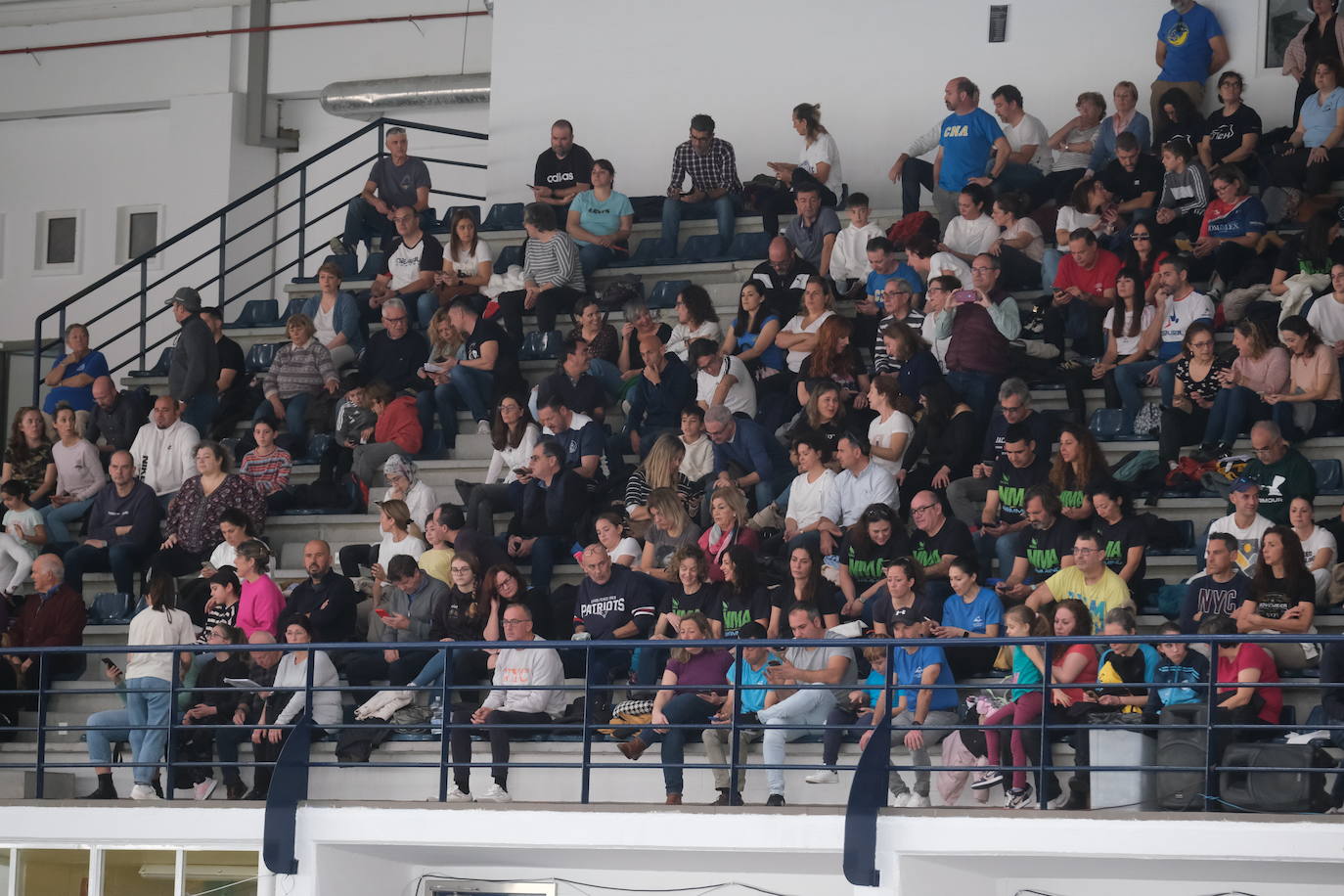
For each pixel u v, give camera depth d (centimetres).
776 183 3192
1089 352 2730
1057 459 2344
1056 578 2180
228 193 4094
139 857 2175
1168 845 1795
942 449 2517
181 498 2719
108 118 4225
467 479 2806
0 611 2616
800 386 2648
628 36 3478
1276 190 2844
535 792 2223
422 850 2117
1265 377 2467
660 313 3053
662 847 1967
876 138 3325
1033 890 1997
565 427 2673
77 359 3216
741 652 2008
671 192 3216
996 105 3081
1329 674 1903
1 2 4225
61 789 2458
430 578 2430
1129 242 2809
